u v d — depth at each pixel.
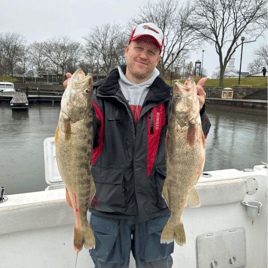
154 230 1.77
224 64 36.12
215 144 11.52
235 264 2.55
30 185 6.43
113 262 1.73
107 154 1.69
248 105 25.61
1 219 1.86
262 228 2.69
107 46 50.62
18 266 2.01
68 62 67.38
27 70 75.50
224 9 34.06
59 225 2.03
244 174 2.64
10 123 16.56
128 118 1.70
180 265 2.39
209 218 2.48
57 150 1.61
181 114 1.62
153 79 1.78
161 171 1.75
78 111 1.56
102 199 1.68
